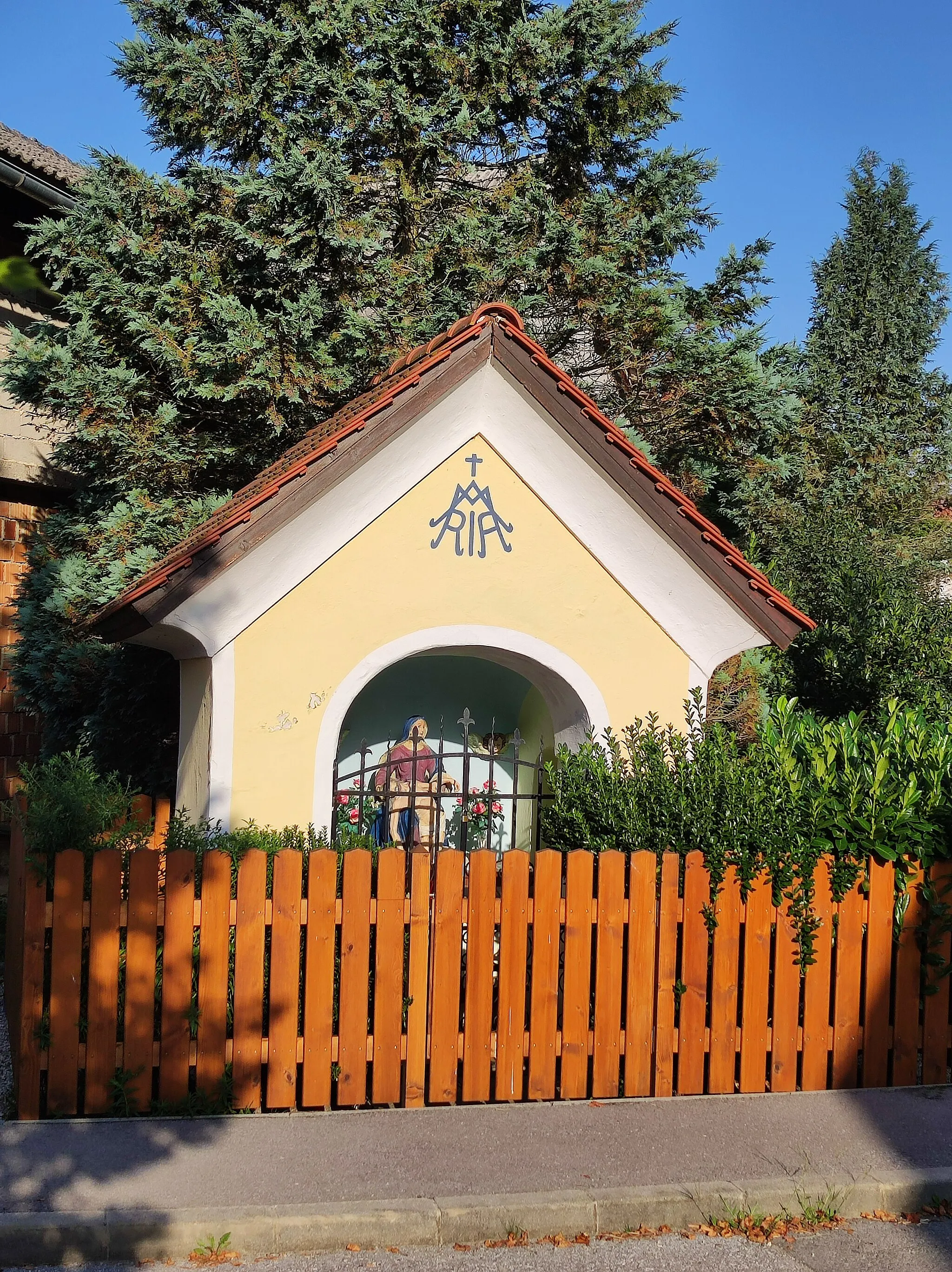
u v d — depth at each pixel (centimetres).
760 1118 577
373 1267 455
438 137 1375
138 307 1248
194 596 684
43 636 1205
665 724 783
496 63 1410
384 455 712
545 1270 456
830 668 1194
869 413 1955
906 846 625
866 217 2084
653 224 1412
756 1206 496
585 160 1505
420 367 702
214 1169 502
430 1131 550
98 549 1242
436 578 743
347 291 1346
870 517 1814
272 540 691
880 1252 476
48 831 564
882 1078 626
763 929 611
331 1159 516
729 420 1398
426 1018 583
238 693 700
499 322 725
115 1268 450
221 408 1312
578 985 594
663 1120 571
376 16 1362
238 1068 562
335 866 569
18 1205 464
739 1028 614
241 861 560
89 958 556
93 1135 530
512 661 802
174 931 554
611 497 755
